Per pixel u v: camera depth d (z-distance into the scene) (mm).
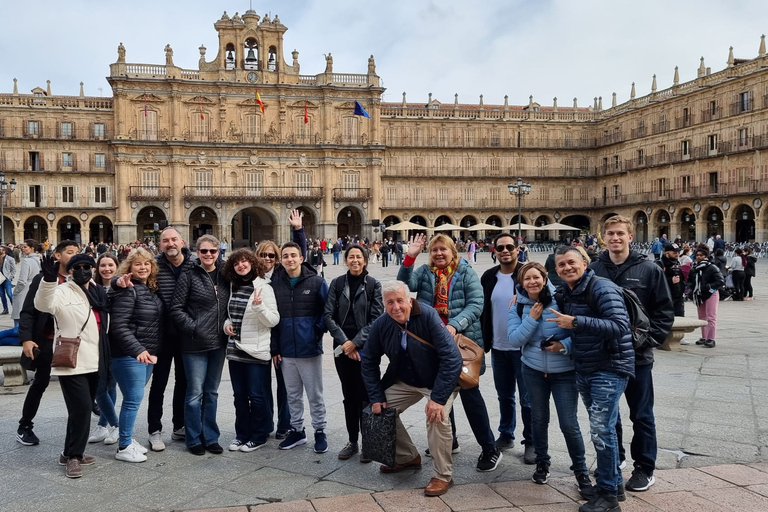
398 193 79000
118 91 66750
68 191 69500
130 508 6449
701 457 7754
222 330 8242
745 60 63312
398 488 6973
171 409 10297
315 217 72562
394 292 6867
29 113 69125
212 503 6562
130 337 7758
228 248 70000
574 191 83125
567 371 6762
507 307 8102
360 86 72438
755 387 11023
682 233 71250
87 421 7488
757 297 25984
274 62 71500
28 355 8172
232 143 69438
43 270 7398
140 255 8102
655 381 11547
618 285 7266
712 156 64000
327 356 14336
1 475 7371
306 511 6309
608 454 6258
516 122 81375
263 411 8344
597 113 83125
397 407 7375
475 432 7465
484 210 80938
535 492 6809
